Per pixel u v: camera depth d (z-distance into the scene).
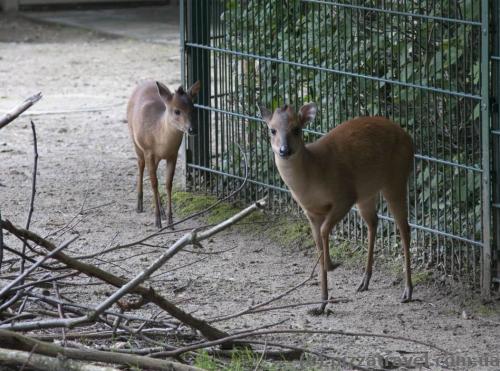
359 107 12.88
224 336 9.10
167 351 8.51
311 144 11.27
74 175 16.72
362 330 10.35
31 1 40.53
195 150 15.32
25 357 7.59
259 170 14.23
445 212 11.84
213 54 14.86
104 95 24.39
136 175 16.75
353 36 12.77
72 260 8.60
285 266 12.52
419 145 12.09
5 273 10.45
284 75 13.78
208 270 12.37
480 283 11.38
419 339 10.09
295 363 9.21
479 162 11.37
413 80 12.00
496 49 10.88
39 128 20.52
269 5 13.84
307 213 11.23
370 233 11.58
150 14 39.78
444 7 11.63
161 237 13.66
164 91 14.03
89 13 40.06
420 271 12.05
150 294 8.77
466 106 11.55
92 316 8.05
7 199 15.30
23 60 30.05
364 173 11.18
